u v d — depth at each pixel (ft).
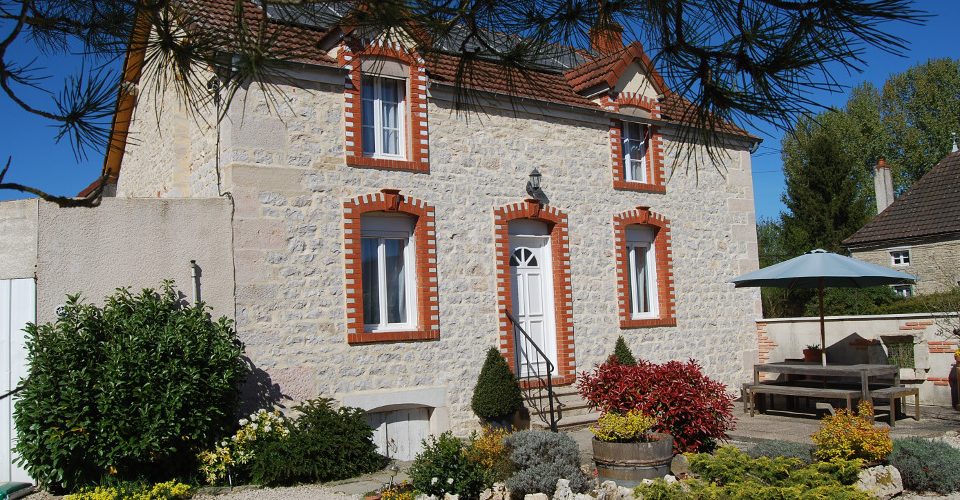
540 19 14.61
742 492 22.52
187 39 12.61
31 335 30.66
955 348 45.98
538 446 28.63
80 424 26.99
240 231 35.01
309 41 13.34
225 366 30.35
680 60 12.87
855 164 123.44
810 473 24.16
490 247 43.34
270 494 28.58
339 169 38.24
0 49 12.81
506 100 44.11
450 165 42.19
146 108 46.65
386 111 41.16
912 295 84.94
